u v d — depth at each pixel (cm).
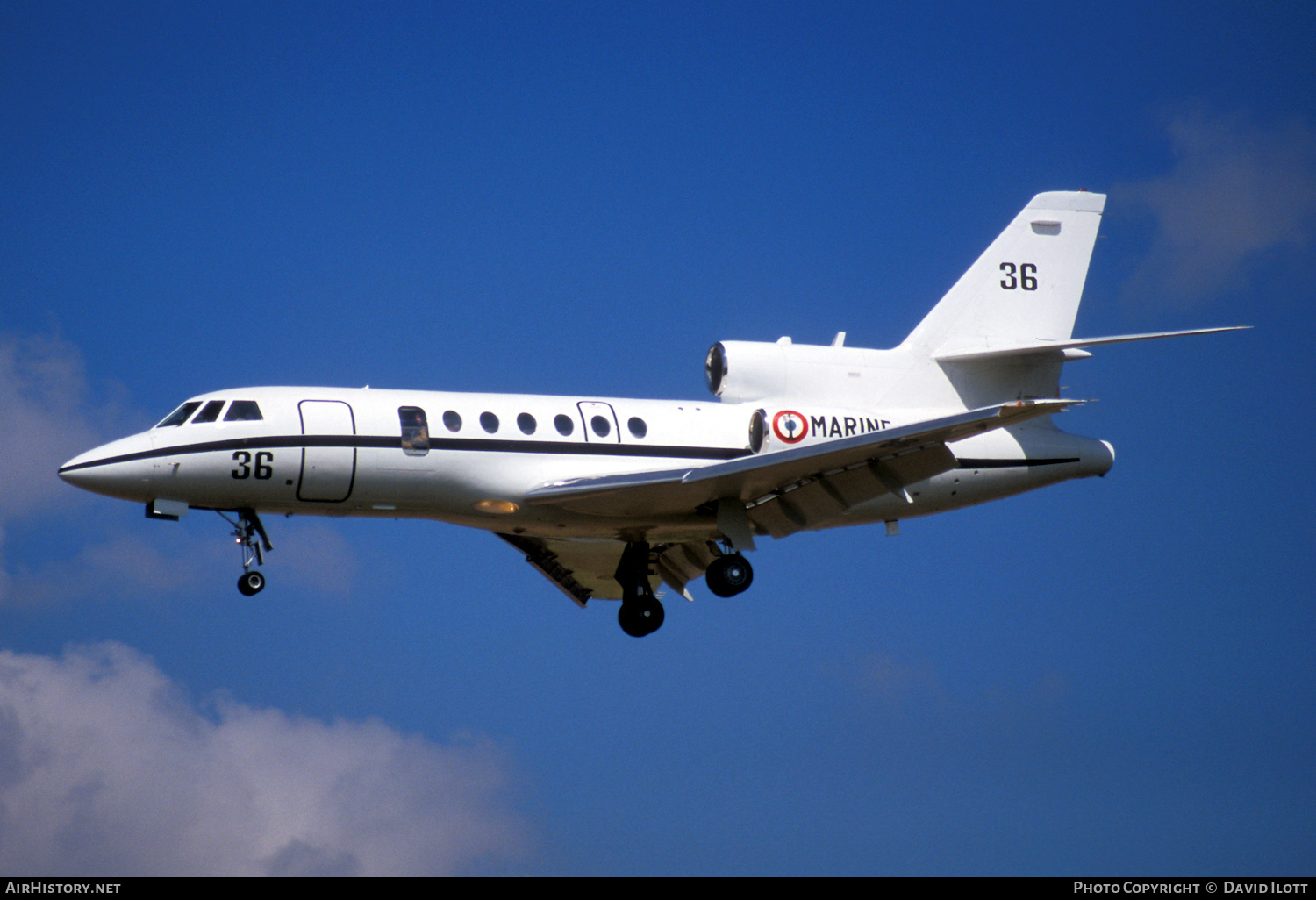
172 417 7150
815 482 7325
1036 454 8412
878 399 8362
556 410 7562
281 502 7131
